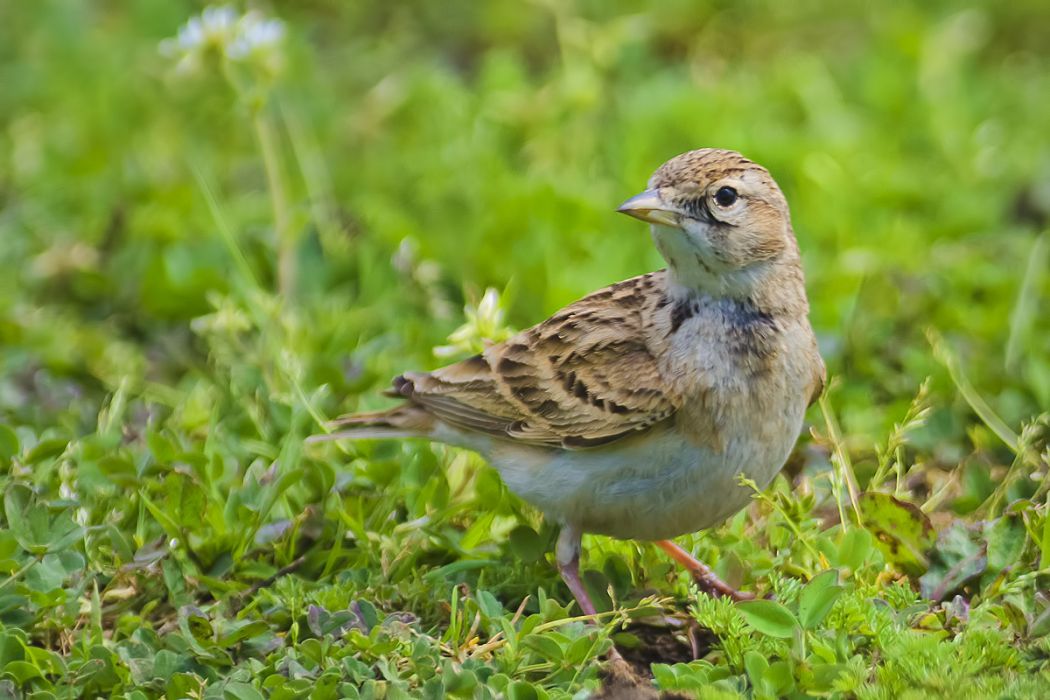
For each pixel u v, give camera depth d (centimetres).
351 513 1045
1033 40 1934
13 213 1588
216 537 1012
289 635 934
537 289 1380
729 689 839
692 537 1060
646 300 984
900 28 1794
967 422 1195
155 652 917
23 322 1362
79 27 1881
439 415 1021
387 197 1599
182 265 1433
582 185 1549
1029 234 1506
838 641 860
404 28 1931
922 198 1566
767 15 1930
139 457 1077
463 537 1039
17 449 1060
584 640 879
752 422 943
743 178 939
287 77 1723
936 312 1313
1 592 929
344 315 1332
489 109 1684
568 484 970
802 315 966
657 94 1689
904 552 970
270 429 1153
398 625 913
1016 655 852
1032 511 958
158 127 1711
